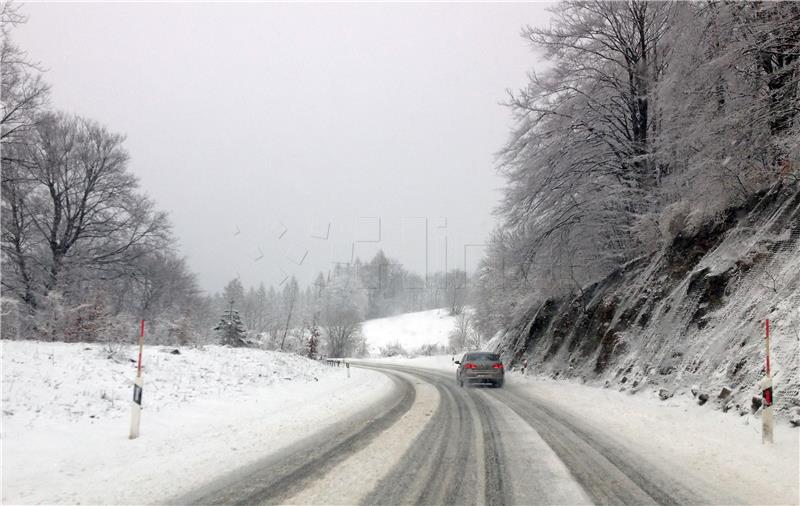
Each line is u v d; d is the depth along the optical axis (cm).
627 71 1894
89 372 1193
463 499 482
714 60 1192
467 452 691
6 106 2191
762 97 1176
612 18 1838
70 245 2778
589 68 1852
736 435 757
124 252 2977
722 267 1229
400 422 964
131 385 1188
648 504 464
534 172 1938
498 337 3666
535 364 2250
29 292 2483
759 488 511
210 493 506
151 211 3047
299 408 1181
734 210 1327
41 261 2639
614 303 1762
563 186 1942
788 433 708
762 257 1118
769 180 1242
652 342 1354
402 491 508
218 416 1034
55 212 2712
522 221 2080
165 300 3494
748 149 1213
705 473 573
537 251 2086
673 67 1388
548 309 2477
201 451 706
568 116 1856
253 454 686
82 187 2797
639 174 1814
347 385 1914
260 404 1238
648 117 1794
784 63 1194
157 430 863
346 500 480
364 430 870
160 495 500
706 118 1246
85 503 478
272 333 5706
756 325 984
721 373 991
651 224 1677
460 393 1565
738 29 1180
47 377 1075
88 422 870
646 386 1231
